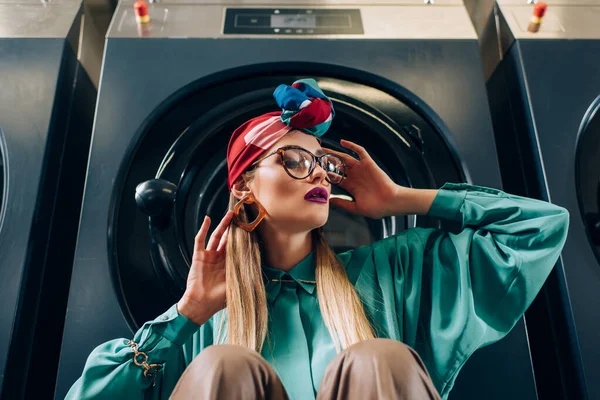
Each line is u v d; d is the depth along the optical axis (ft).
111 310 3.25
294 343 2.76
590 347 3.30
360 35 4.34
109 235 3.47
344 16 4.49
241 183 3.05
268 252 3.02
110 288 3.30
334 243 3.70
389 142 3.90
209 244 2.88
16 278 3.41
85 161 4.45
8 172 3.70
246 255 2.85
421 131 4.01
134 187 3.69
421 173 3.83
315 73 4.21
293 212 2.85
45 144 3.82
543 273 2.88
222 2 4.55
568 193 3.73
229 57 4.16
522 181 4.07
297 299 2.91
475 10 5.33
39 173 3.71
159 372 2.81
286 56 4.18
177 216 3.60
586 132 3.93
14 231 3.53
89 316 3.22
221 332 2.87
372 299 2.95
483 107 4.05
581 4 4.58
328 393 2.03
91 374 2.65
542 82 4.14
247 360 1.98
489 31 4.92
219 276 2.84
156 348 2.70
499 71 4.64
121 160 3.71
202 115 3.96
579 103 4.05
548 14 4.52
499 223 3.04
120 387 2.64
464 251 2.99
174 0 4.55
